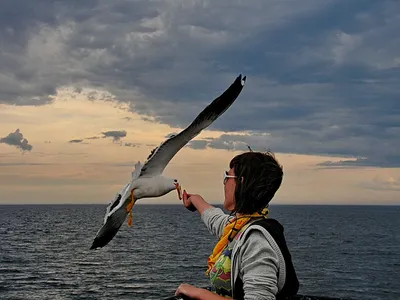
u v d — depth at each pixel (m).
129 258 42.72
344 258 41.25
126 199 4.96
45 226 95.88
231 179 4.05
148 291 28.17
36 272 35.03
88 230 82.12
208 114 5.18
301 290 26.81
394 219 142.12
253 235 3.68
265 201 3.90
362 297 25.33
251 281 3.55
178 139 5.05
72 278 32.44
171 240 61.16
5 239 62.84
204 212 4.85
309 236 66.88
